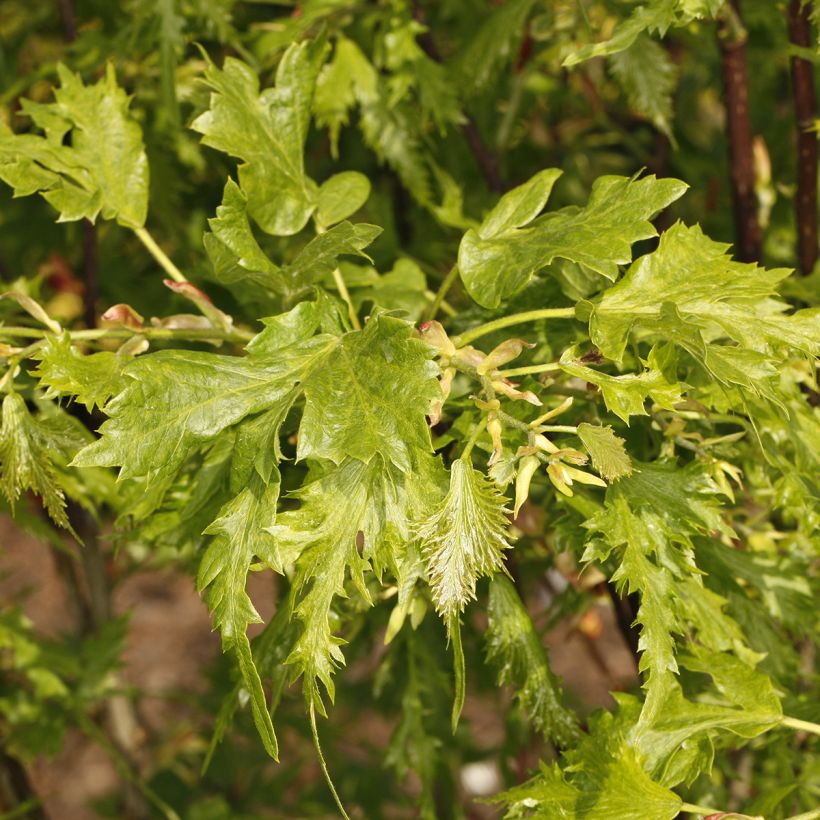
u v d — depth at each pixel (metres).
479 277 0.75
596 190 0.76
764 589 0.81
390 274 0.84
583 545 0.75
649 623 0.73
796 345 0.73
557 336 0.79
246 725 1.28
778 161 1.06
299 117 0.80
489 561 0.71
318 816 1.53
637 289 0.74
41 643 1.06
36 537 0.86
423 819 0.88
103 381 0.73
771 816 0.79
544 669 0.78
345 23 0.95
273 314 0.83
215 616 0.71
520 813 0.75
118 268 1.08
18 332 0.76
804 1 0.79
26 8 1.12
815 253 0.89
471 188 1.06
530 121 1.11
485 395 0.74
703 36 0.94
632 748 0.75
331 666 0.71
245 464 0.72
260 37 0.97
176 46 0.90
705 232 1.00
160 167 0.97
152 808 1.38
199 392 0.72
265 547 0.71
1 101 0.97
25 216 1.11
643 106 0.90
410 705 0.89
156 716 2.18
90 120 0.81
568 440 0.76
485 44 0.92
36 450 0.76
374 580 0.78
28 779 1.13
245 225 0.76
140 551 0.90
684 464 0.79
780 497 0.77
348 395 0.72
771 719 0.75
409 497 0.72
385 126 0.95
